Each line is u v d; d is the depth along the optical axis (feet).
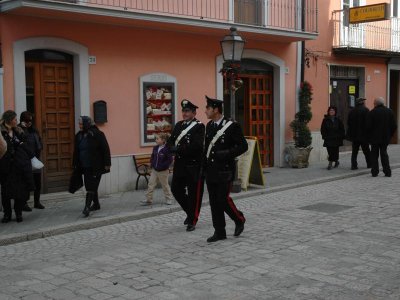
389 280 18.29
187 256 21.90
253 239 24.30
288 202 33.65
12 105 32.63
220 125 24.02
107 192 37.40
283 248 22.62
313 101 53.11
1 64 31.96
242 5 46.29
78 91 35.91
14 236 25.71
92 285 18.53
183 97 41.83
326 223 27.12
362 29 57.41
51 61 35.06
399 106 65.87
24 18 32.91
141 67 39.06
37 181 31.48
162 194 36.86
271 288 17.74
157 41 39.91
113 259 21.83
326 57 54.13
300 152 48.44
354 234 24.68
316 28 49.80
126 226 28.60
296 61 50.80
